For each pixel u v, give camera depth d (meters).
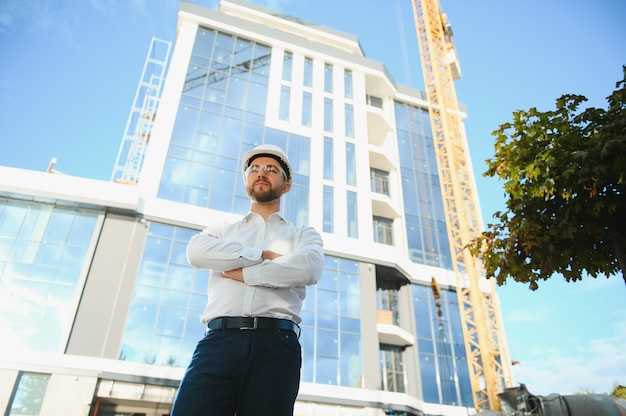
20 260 22.00
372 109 39.94
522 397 16.61
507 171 8.66
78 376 19.75
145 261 23.66
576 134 7.95
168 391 20.84
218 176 28.45
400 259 32.44
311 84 37.41
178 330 22.28
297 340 2.72
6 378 18.98
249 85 33.94
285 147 32.59
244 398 2.43
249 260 2.72
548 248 8.36
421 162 42.16
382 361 30.28
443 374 31.00
